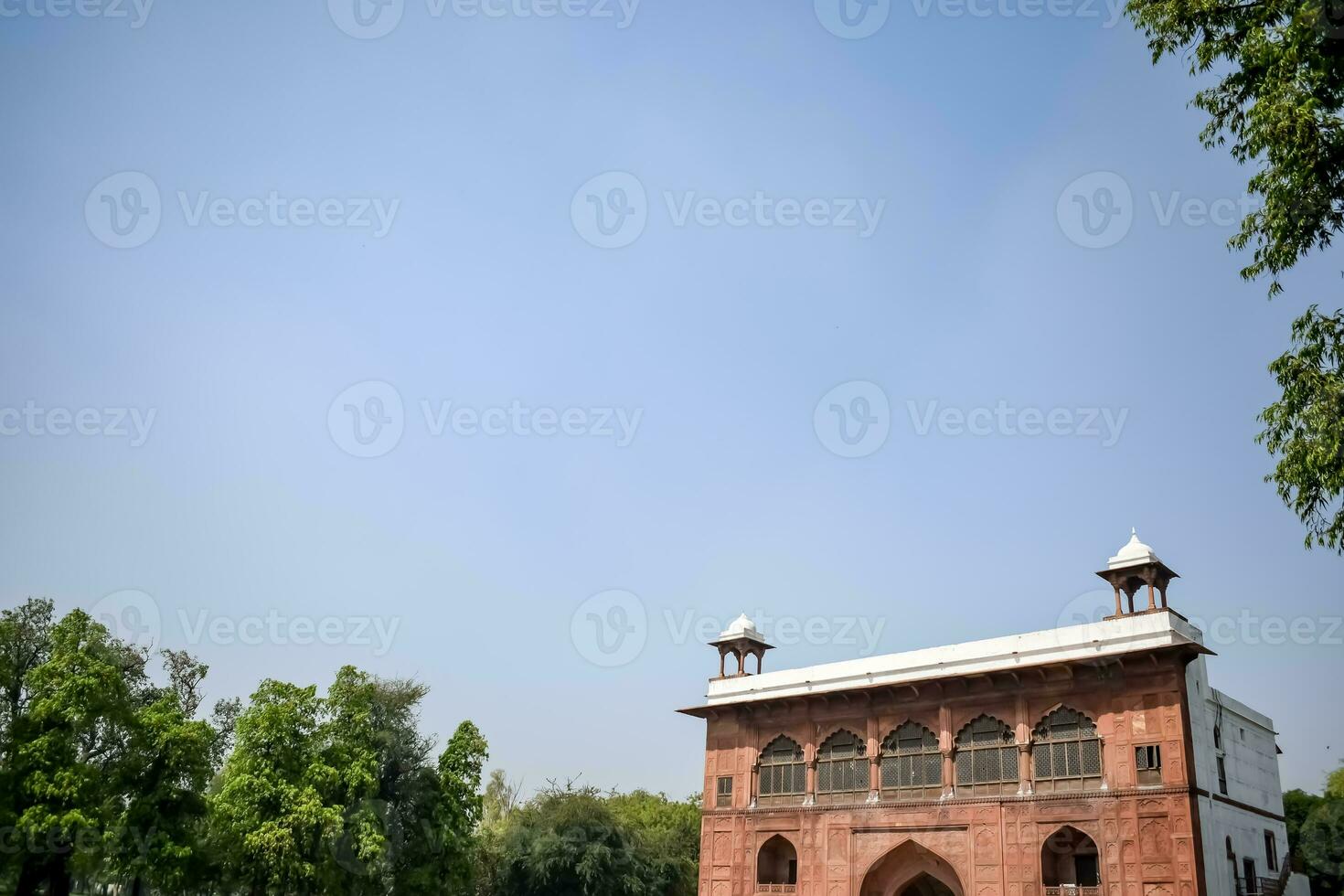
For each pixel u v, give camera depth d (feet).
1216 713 75.87
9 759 64.18
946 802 77.82
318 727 82.28
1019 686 76.54
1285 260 35.99
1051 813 72.43
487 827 122.72
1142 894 66.95
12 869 64.03
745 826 89.40
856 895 80.74
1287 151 34.22
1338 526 34.88
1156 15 38.68
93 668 66.49
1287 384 35.65
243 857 73.92
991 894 73.67
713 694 96.68
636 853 112.47
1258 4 36.37
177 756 69.51
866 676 85.71
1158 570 73.61
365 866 80.18
